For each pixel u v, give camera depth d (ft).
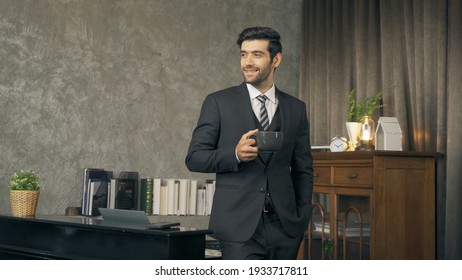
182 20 17.44
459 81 13.07
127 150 16.37
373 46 15.84
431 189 13.07
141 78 16.69
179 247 7.51
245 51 7.82
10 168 14.78
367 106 15.69
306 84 18.29
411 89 14.53
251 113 7.80
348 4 16.89
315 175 14.69
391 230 12.52
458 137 12.96
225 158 7.32
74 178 15.58
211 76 17.81
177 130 17.19
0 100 14.73
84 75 15.85
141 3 16.84
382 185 12.51
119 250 7.96
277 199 7.69
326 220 14.12
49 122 15.33
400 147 13.53
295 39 19.17
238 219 7.53
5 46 14.87
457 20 13.24
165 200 16.15
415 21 14.43
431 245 12.94
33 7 15.28
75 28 15.81
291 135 8.00
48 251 8.86
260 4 18.72
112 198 15.48
